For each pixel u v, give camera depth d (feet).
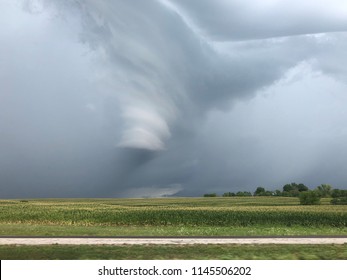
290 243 70.18
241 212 177.88
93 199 525.75
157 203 366.63
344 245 67.67
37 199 535.60
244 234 96.78
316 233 101.71
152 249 62.90
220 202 370.32
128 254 59.16
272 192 545.44
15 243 68.95
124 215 172.24
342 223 150.41
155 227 135.44
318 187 398.42
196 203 358.23
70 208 211.20
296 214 169.78
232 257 57.93
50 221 164.55
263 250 62.64
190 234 95.04
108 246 65.46
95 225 152.97
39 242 70.44
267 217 163.94
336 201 337.52
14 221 164.86
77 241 71.97
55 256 57.93
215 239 76.18
